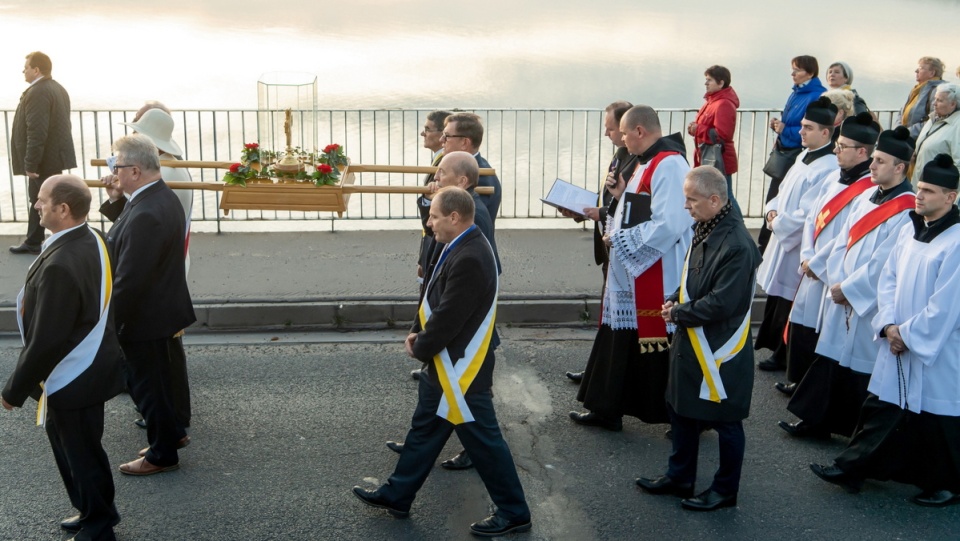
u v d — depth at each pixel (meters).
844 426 5.98
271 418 6.32
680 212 5.72
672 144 5.86
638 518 5.21
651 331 5.87
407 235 9.83
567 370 7.18
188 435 6.07
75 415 4.68
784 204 6.99
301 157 6.92
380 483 5.53
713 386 5.06
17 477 5.54
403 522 5.15
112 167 5.59
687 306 5.07
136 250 5.18
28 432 6.06
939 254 5.06
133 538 4.97
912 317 5.09
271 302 7.95
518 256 9.23
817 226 6.32
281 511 5.23
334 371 7.09
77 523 5.00
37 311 4.52
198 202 11.37
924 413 5.18
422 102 18.22
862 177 6.16
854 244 5.78
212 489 5.45
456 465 5.72
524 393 6.79
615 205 6.10
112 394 4.77
